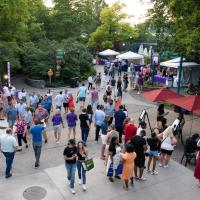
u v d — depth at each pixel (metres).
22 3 27.55
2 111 17.62
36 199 9.30
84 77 32.41
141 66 34.22
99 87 26.44
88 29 48.22
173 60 29.14
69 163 9.45
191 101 13.70
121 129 13.20
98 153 12.80
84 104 21.19
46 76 29.97
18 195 9.50
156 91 15.57
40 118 13.70
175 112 20.06
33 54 29.59
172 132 11.42
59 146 13.56
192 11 14.95
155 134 10.62
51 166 11.53
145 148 10.12
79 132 15.49
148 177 10.84
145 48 44.34
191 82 29.62
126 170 9.59
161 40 20.73
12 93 19.78
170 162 12.19
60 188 9.95
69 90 27.86
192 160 12.55
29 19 32.81
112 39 47.75
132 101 22.92
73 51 30.75
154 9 19.89
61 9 40.00
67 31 40.28
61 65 29.92
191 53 19.38
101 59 45.50
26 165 11.56
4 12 26.62
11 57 26.92
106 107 14.78
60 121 13.62
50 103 17.38
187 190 10.14
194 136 12.04
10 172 10.91
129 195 9.65
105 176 10.76
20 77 33.38
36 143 11.07
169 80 28.67
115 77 32.16
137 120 18.00
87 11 42.50
